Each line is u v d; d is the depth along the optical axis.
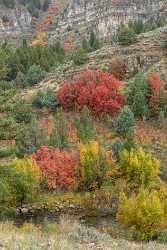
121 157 44.31
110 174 44.28
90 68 73.31
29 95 68.81
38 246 17.09
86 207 41.28
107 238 21.28
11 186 38.81
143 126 57.44
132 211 31.17
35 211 40.09
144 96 60.22
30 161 41.00
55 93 67.12
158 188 43.19
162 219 30.97
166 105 60.22
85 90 60.75
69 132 52.62
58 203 41.41
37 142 45.81
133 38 78.81
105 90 60.00
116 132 54.34
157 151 50.88
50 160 43.91
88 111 54.88
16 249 16.09
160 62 70.69
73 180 43.88
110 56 75.56
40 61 88.00
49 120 58.69
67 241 19.05
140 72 63.69
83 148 44.34
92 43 113.69
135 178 43.59
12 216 38.16
